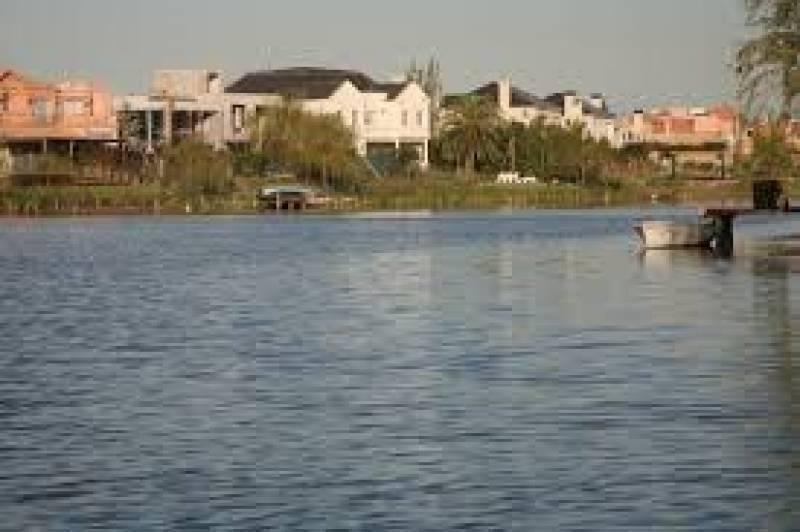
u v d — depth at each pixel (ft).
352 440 141.08
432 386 174.40
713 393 163.84
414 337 227.81
